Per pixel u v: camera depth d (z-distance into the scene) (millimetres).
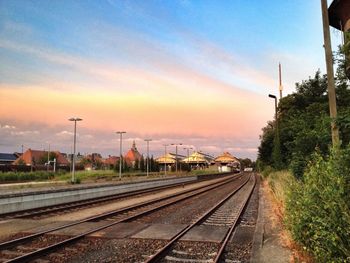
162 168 127562
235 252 10438
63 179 54375
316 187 7262
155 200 26297
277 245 10750
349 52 11352
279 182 23281
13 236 12547
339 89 16875
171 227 14227
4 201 19297
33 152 124250
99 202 25516
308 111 23844
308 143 16797
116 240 11852
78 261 9383
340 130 10617
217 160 172875
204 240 11719
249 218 17641
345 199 6398
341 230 6312
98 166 121625
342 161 6801
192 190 39531
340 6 13828
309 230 8320
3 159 135375
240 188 42406
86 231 13148
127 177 66812
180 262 9328
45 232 12789
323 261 7262
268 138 50500
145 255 9977
